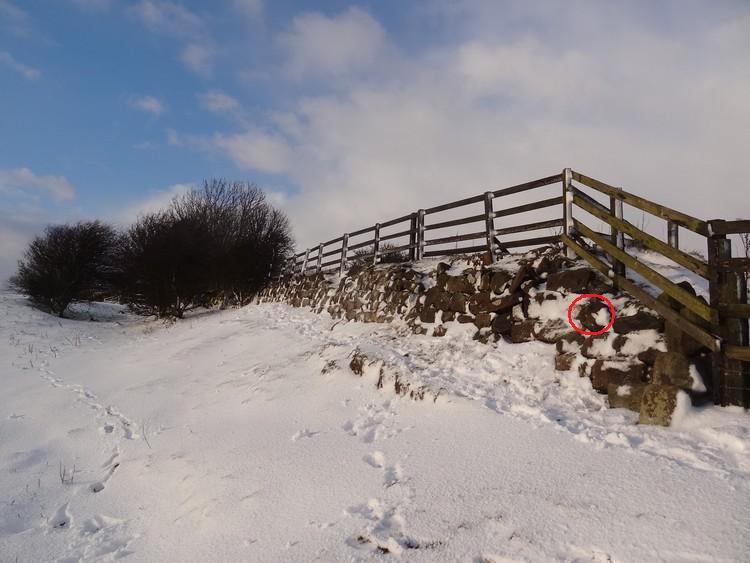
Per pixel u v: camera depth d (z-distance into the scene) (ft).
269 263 72.08
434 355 23.11
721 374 13.65
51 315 74.23
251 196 92.22
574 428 13.98
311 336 34.94
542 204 23.30
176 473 17.39
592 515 9.74
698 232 14.64
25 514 16.60
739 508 9.18
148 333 58.90
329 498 12.87
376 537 10.52
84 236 80.33
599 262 19.12
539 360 19.30
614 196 18.31
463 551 9.47
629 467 11.30
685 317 14.90
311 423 19.17
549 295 20.58
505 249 27.09
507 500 10.89
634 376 15.56
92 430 24.41
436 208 33.37
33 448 22.98
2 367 42.55
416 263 34.88
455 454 13.78
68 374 38.73
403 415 17.74
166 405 26.45
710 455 11.37
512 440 13.83
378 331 31.07
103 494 17.51
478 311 24.30
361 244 45.11
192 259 65.00
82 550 13.79
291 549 10.97
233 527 12.74
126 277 68.59
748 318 13.62
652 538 8.77
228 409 23.63
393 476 13.26
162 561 12.29
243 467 16.21
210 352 37.58
